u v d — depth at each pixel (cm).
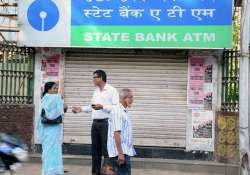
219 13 1099
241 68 926
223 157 1115
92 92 1188
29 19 1152
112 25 1127
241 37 927
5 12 1241
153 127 1172
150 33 1116
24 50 1187
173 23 1110
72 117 1195
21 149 670
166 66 1169
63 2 1141
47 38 1146
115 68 1182
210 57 1148
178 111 1166
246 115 925
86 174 1031
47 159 932
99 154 962
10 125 1163
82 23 1134
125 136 728
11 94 1181
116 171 733
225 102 1137
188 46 1107
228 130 1108
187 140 1156
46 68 1191
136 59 1177
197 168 1097
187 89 1158
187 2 1105
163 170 1105
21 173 1023
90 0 1132
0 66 1174
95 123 949
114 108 730
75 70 1192
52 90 938
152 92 1173
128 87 1178
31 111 1184
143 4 1117
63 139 1195
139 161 1117
